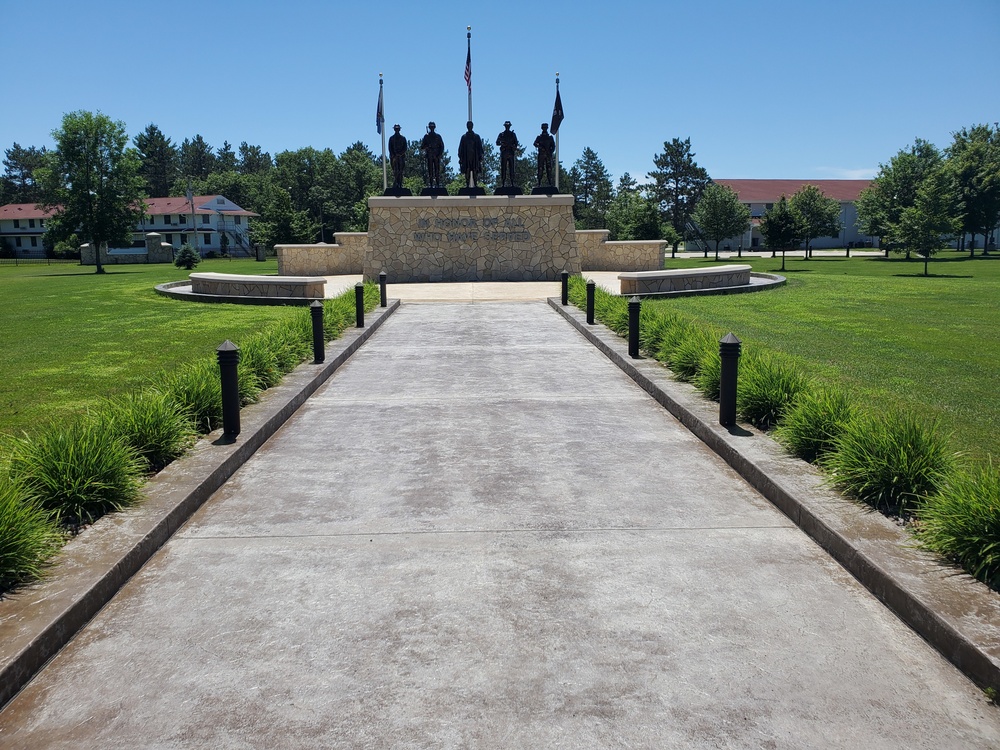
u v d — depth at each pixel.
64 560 4.26
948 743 2.93
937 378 9.61
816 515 4.80
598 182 92.69
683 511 5.43
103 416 6.12
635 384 10.16
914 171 58.81
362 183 90.94
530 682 3.35
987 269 41.62
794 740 2.95
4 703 3.21
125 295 25.50
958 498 4.11
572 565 4.54
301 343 11.62
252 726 3.08
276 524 5.25
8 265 65.12
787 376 7.40
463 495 5.85
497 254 27.42
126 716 3.15
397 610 4.01
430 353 12.89
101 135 49.72
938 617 3.53
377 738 2.99
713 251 82.25
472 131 27.88
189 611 4.02
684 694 3.25
